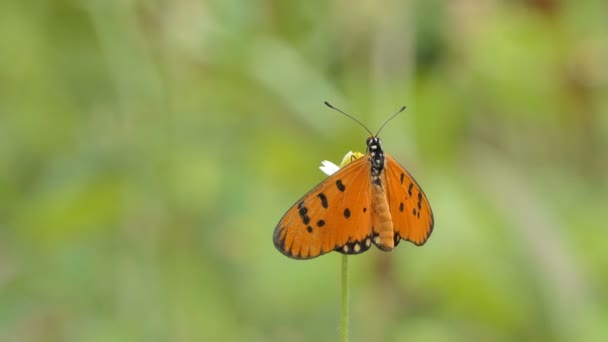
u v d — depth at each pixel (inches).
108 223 32.7
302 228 27.4
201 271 32.9
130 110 32.9
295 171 33.1
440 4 33.5
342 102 33.1
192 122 33.2
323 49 33.6
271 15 33.5
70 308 32.7
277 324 33.1
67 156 33.1
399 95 33.0
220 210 32.7
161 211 32.8
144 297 32.8
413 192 27.7
